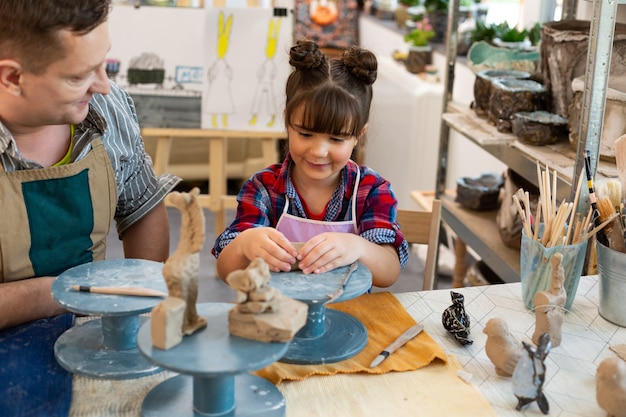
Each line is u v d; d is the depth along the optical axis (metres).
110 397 0.93
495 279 2.09
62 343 1.01
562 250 1.15
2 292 1.06
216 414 0.88
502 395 0.97
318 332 1.07
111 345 0.99
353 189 1.31
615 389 0.89
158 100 2.60
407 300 1.23
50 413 0.88
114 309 0.93
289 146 1.23
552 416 0.92
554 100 1.76
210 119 2.61
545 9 2.38
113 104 1.27
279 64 2.55
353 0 4.53
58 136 1.17
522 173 1.68
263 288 0.85
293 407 0.93
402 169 3.17
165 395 0.92
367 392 0.96
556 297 1.07
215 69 2.57
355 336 1.08
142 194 1.34
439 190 2.27
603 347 1.09
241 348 0.83
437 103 2.98
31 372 0.96
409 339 1.08
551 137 1.65
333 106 1.13
